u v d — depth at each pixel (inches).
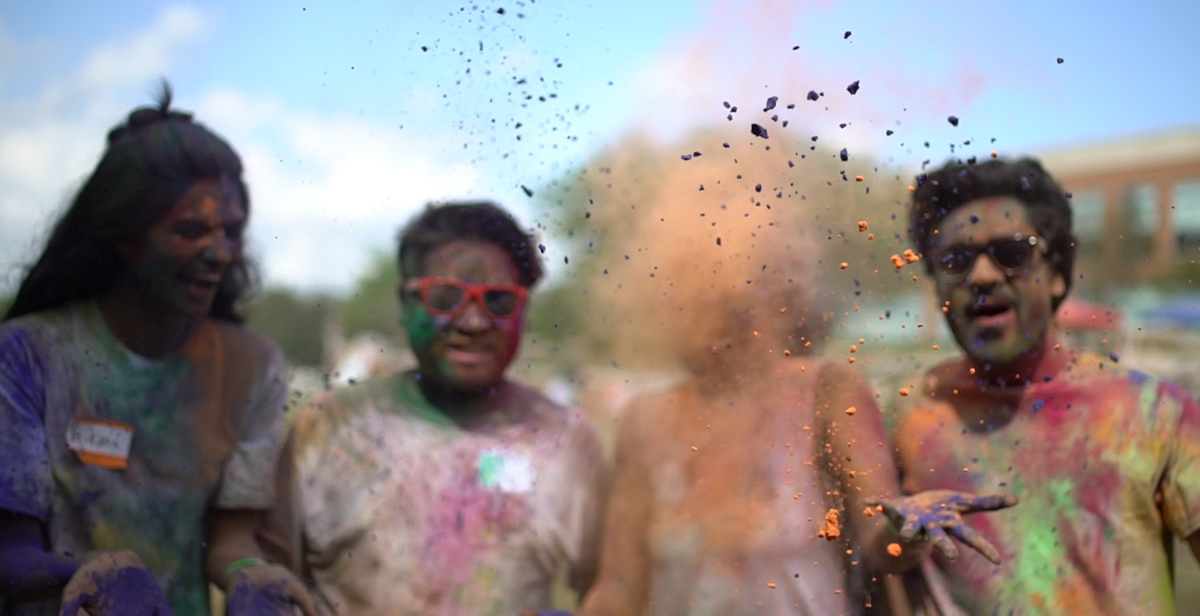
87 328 84.0
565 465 84.6
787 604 76.7
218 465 84.7
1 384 79.1
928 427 79.4
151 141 86.8
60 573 75.9
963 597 75.2
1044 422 76.7
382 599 79.7
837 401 81.8
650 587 80.4
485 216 87.6
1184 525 72.9
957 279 78.8
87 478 81.1
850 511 78.4
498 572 80.4
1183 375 166.6
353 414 85.5
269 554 83.6
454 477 82.4
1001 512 75.6
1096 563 73.5
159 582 81.7
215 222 87.7
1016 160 80.0
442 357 84.0
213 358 87.0
